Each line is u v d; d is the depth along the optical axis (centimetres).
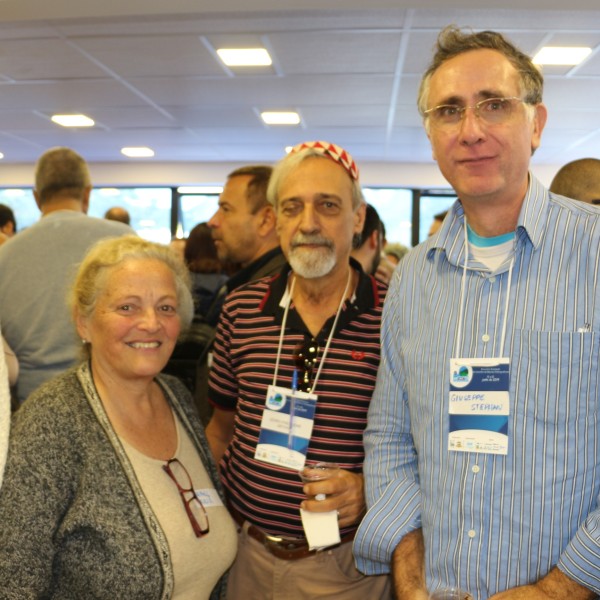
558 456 121
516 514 124
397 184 937
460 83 130
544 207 131
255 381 177
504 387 126
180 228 1002
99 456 136
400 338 150
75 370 149
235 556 163
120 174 972
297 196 175
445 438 132
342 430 167
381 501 146
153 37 453
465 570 128
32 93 598
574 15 405
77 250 249
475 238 140
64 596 132
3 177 978
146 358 147
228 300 193
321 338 173
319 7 389
